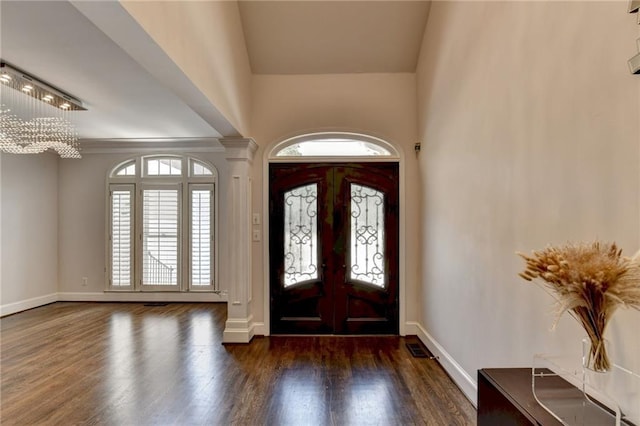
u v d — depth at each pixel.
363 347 3.95
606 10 1.44
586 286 1.11
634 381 1.21
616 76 1.39
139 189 6.25
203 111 3.14
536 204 1.91
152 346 4.02
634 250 1.30
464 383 2.86
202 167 6.30
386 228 4.39
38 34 2.70
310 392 2.91
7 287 5.48
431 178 3.78
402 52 4.21
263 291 4.37
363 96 4.39
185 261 6.20
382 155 4.40
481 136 2.57
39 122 4.18
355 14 3.88
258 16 3.88
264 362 3.54
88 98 4.03
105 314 5.43
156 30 1.94
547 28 1.82
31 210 5.89
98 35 2.73
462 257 2.92
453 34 3.13
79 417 2.56
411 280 4.35
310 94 4.39
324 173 4.43
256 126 4.39
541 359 1.36
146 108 4.39
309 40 4.10
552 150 1.78
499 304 2.30
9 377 3.21
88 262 6.30
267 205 4.38
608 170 1.43
